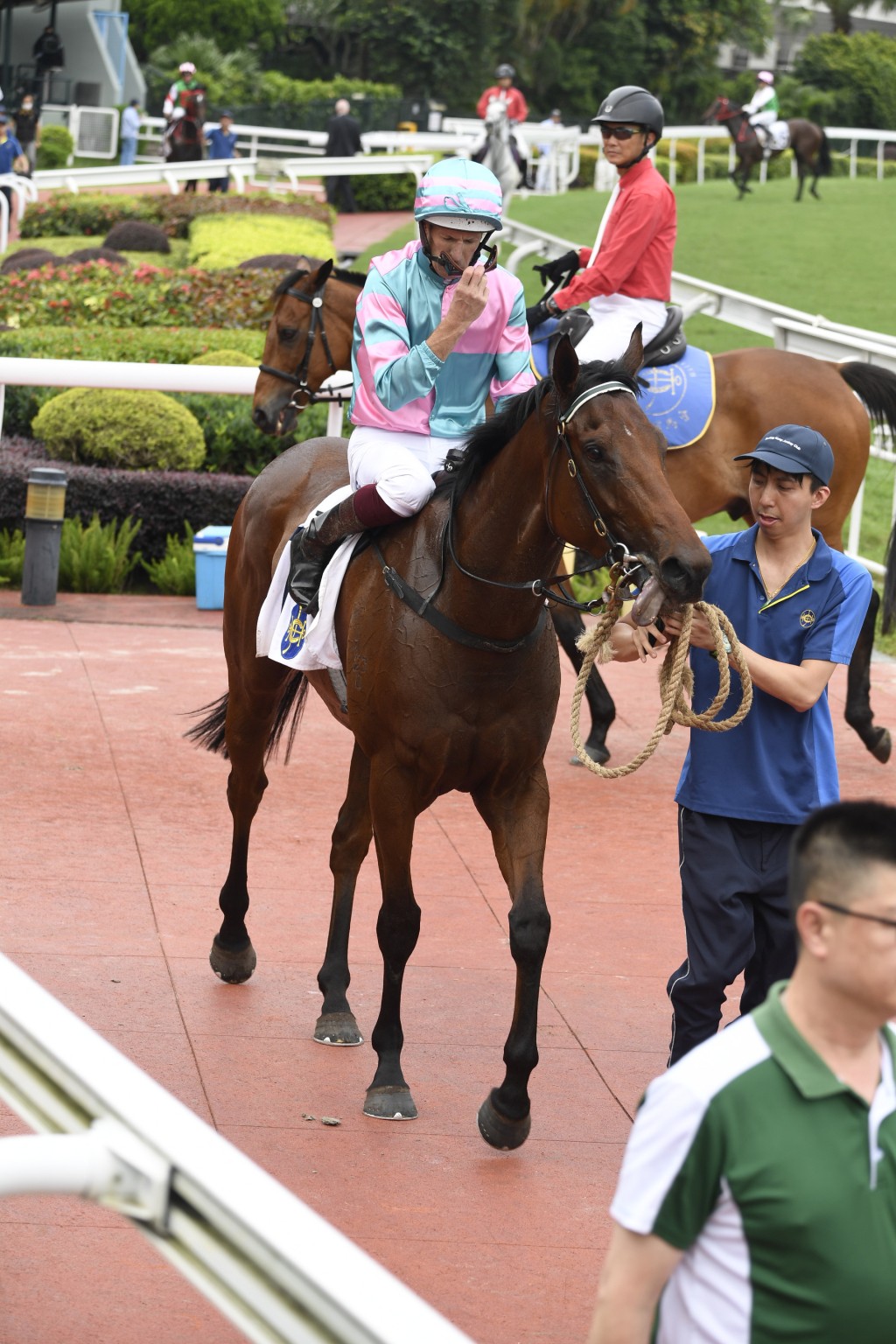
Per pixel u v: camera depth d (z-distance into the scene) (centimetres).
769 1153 269
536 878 556
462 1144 561
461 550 544
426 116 5800
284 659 632
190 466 1523
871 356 1520
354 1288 206
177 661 1202
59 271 2270
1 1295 446
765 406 987
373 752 579
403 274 592
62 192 3556
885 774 1036
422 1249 487
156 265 2791
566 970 724
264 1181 227
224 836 866
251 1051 620
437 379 598
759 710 522
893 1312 270
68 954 693
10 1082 273
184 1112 241
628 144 964
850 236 3556
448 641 545
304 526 639
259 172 4484
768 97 4181
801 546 527
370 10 6794
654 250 980
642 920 789
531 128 4706
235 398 1599
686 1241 273
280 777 977
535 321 984
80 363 1302
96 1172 236
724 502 999
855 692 1033
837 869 270
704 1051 278
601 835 912
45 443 1530
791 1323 270
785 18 8212
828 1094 270
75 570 1413
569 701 1169
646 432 496
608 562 507
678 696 501
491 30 6862
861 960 268
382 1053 582
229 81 6219
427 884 821
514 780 570
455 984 702
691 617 490
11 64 5884
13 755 960
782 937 530
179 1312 446
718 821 526
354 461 603
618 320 983
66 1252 473
